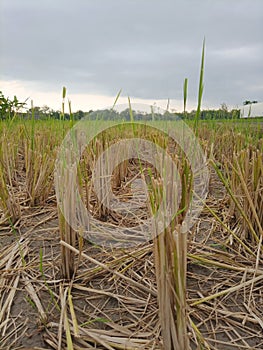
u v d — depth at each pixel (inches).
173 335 24.4
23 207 65.2
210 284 39.4
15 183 82.5
